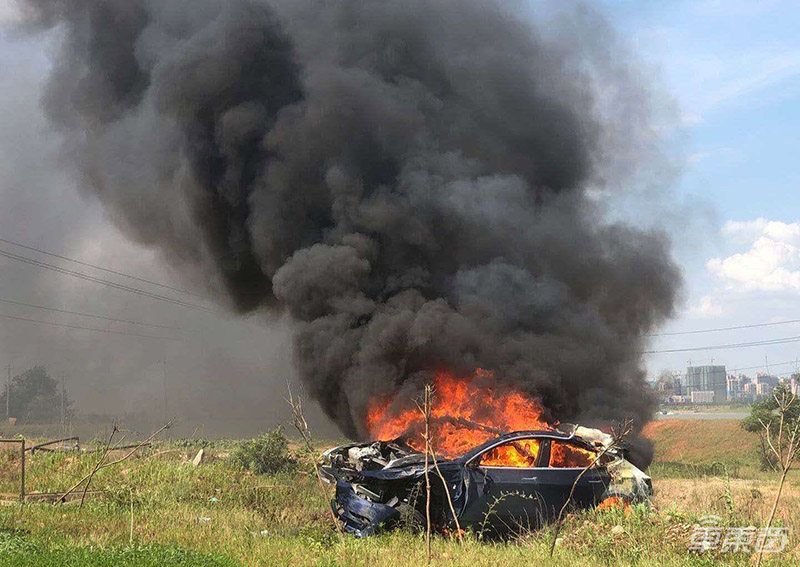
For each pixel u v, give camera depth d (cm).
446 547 856
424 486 974
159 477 1468
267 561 746
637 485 1048
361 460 1090
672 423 8212
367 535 935
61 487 1331
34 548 737
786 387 765
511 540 975
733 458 5775
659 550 823
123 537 851
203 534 888
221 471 1606
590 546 848
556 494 1003
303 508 1208
